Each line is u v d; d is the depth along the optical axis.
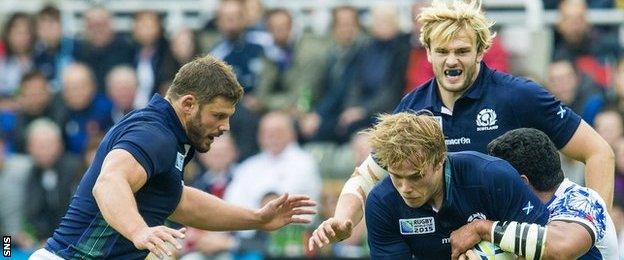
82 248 22.75
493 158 22.00
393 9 43.81
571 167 37.88
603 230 22.16
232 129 43.56
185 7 51.56
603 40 45.62
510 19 47.25
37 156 43.28
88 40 49.28
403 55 43.31
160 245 20.59
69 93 46.56
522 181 21.83
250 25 46.59
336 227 22.25
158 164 22.17
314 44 45.69
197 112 22.77
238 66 45.59
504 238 21.39
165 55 47.28
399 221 22.27
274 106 45.00
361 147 39.31
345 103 43.84
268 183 40.22
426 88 25.27
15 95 49.00
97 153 22.83
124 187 21.34
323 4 48.97
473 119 24.64
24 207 43.03
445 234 22.12
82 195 22.91
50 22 50.25
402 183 21.23
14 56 50.53
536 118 24.50
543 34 45.59
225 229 25.19
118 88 46.03
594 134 24.67
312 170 40.69
